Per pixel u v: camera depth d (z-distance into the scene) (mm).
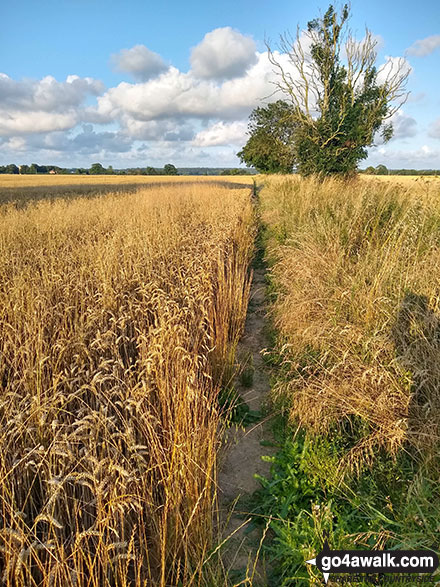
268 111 41125
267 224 16156
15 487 2818
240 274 7617
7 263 7398
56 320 4957
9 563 2215
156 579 2734
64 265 7363
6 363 4312
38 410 2955
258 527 3348
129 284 6305
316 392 4273
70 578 2242
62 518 2693
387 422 3748
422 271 4996
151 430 3062
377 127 21969
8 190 38844
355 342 4656
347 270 6246
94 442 2691
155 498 3037
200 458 3270
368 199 8141
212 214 14031
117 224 12086
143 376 3719
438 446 3328
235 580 2861
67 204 19016
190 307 5113
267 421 4711
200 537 2840
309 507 3414
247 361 5844
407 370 4016
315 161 21047
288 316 6059
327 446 3826
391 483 3375
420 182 8195
